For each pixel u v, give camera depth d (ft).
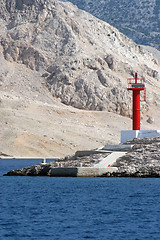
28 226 225.35
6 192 344.90
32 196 325.01
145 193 334.85
